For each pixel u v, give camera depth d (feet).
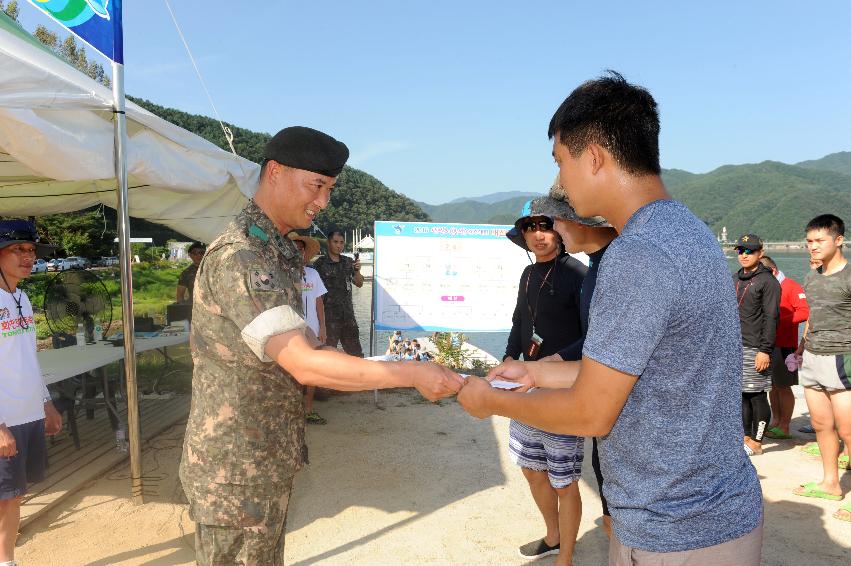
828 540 11.54
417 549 11.14
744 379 16.92
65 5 11.32
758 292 16.56
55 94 10.39
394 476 14.82
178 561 10.59
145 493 13.71
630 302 3.95
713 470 4.16
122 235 12.57
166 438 18.16
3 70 9.43
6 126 10.01
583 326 9.08
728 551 4.15
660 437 4.12
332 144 5.87
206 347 5.70
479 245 21.81
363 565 10.55
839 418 13.16
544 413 4.46
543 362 6.57
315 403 21.98
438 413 20.62
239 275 5.31
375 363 5.25
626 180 4.42
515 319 11.49
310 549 11.14
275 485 5.92
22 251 10.00
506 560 10.79
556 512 10.77
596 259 8.80
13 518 9.43
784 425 18.58
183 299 25.29
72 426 16.74
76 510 12.77
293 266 6.12
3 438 8.87
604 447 4.52
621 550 4.45
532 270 10.80
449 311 21.81
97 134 11.72
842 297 12.85
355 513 12.69
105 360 16.62
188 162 14.84
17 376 9.80
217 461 5.69
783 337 18.11
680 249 4.03
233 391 5.66
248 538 5.85
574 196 4.69
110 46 11.77
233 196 21.39
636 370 3.96
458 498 13.51
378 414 20.48
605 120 4.36
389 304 21.58
